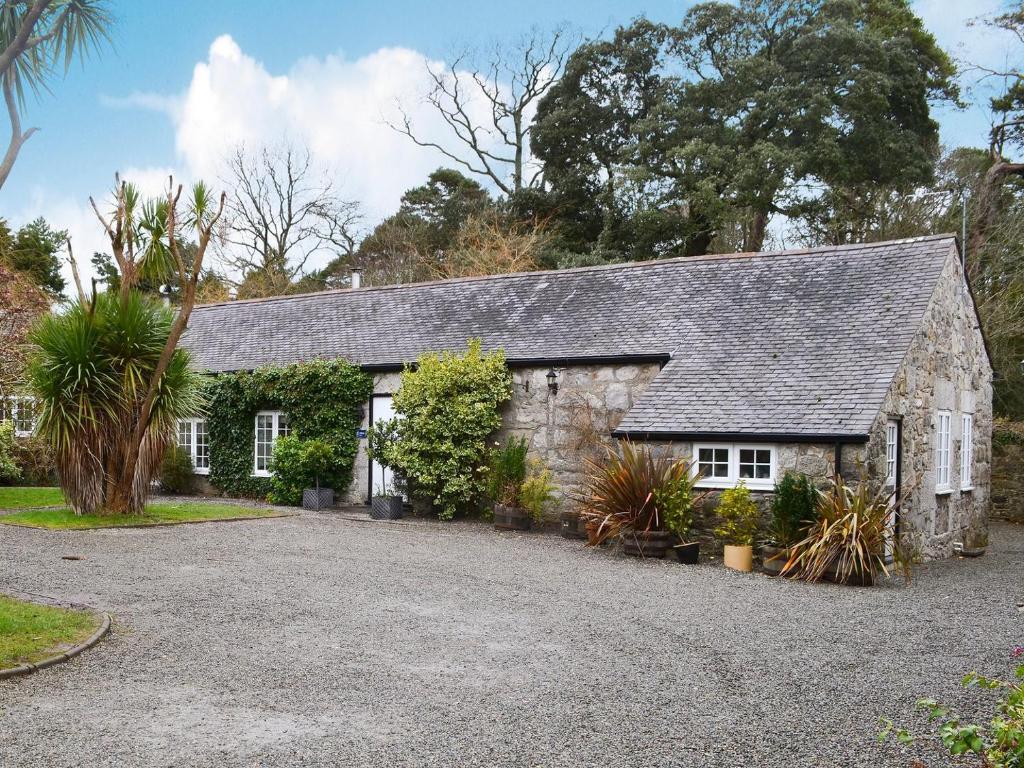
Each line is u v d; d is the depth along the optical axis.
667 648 7.01
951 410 15.24
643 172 29.39
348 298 21.02
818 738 5.00
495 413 15.88
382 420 16.78
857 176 28.11
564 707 5.43
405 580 9.55
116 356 13.16
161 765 4.35
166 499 18.11
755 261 16.72
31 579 8.73
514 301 18.16
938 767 4.59
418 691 5.68
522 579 9.94
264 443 18.86
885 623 8.24
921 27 33.34
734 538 11.84
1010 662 6.82
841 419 11.77
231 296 35.75
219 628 7.14
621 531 12.22
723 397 13.11
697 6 30.83
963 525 15.81
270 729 4.91
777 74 28.50
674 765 4.55
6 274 19.64
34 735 4.70
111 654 6.29
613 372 14.88
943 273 14.71
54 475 20.62
